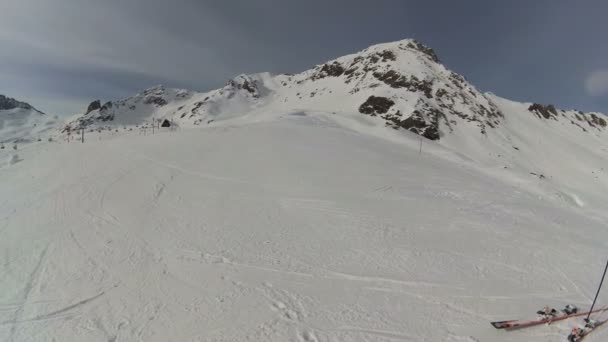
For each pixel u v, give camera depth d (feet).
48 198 57.26
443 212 58.95
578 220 68.59
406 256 40.81
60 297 31.22
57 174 71.61
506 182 129.80
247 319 28.22
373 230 48.08
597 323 28.27
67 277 34.32
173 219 49.29
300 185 67.51
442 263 39.63
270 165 80.48
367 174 79.51
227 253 39.65
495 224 55.47
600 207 115.55
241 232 45.57
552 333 27.73
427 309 30.42
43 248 40.27
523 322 28.76
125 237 43.21
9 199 57.57
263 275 35.17
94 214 50.49
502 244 46.96
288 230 46.78
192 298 31.04
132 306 29.91
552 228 57.72
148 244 41.47
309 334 26.61
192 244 41.70
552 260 43.01
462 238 47.80
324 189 65.98
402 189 71.00
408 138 202.08
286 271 36.11
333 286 33.55
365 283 34.32
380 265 38.27
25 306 30.01
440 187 76.74
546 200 93.45
